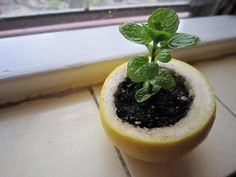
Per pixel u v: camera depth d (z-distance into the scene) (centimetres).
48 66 23
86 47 26
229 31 30
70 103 25
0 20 26
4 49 24
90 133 23
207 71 29
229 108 26
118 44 26
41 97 25
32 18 27
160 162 20
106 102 19
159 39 17
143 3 31
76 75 25
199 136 17
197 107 18
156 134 17
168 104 19
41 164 21
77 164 21
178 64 21
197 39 17
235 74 29
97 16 29
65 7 28
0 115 23
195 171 21
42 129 23
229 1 31
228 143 23
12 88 23
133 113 19
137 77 17
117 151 22
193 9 33
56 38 26
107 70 26
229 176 21
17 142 22
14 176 20
